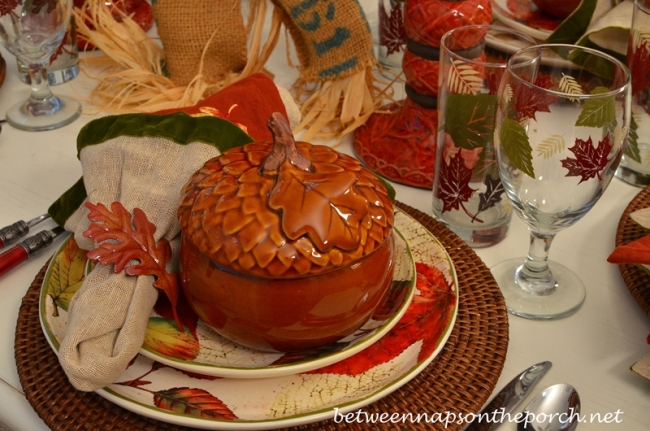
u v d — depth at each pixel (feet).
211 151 2.27
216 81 3.23
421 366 2.08
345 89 3.05
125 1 3.65
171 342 2.14
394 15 3.36
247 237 1.97
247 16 3.42
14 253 2.45
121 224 2.15
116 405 2.06
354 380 2.09
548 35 3.14
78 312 2.05
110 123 2.36
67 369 1.97
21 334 2.21
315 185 2.02
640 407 2.16
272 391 2.06
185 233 2.05
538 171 2.23
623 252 2.16
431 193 2.82
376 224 2.04
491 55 2.73
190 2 3.12
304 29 3.05
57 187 2.82
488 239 2.61
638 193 2.70
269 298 2.00
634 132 2.77
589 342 2.31
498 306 2.31
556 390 2.15
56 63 3.40
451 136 2.50
